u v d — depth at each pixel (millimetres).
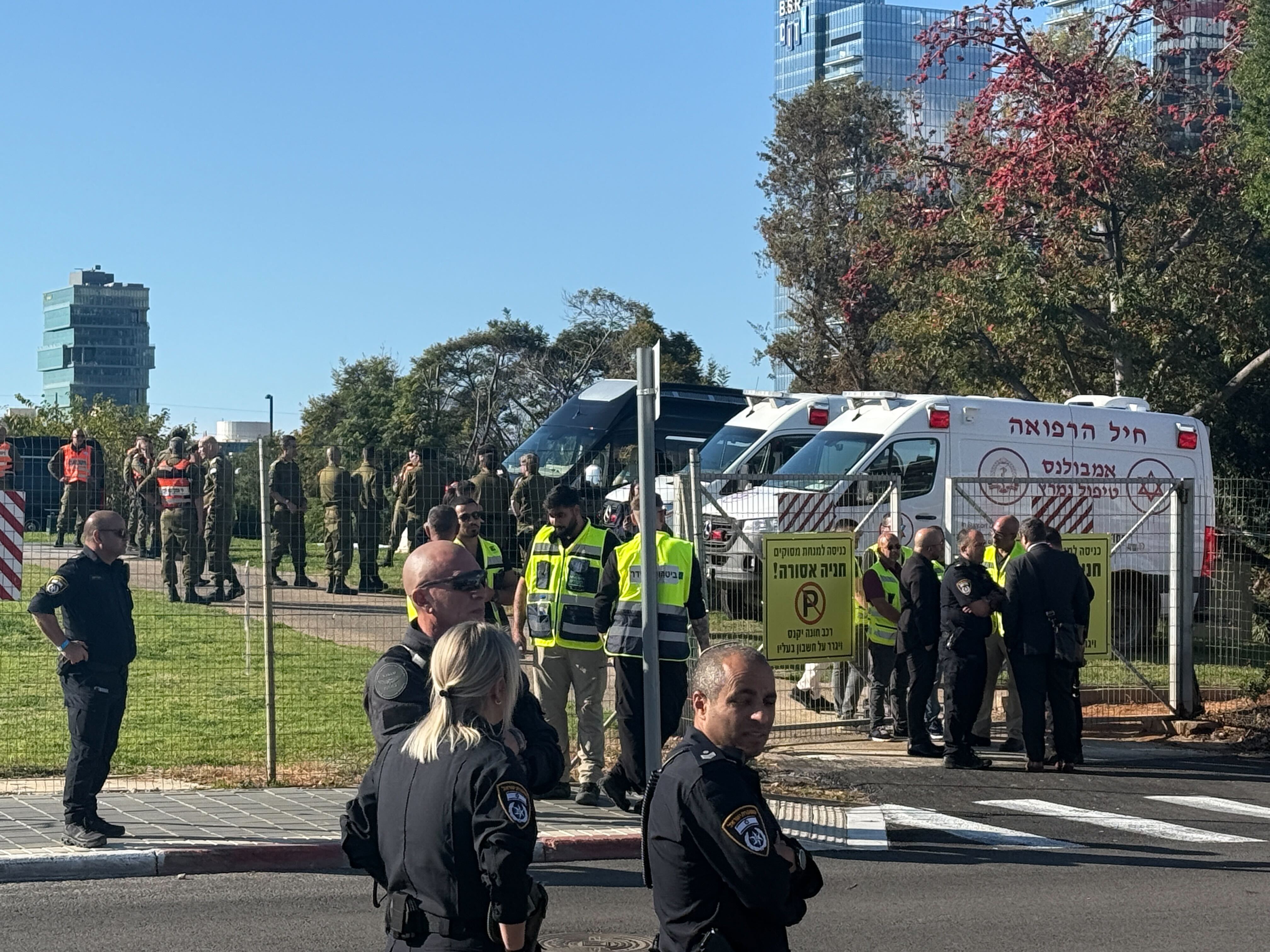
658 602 9703
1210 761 13133
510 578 10984
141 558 20266
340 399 55344
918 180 38969
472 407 62719
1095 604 14469
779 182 53656
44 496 21516
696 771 3625
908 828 9797
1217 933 7094
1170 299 31438
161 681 14516
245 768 10969
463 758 3684
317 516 19844
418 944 3650
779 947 3635
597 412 24344
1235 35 33656
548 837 8797
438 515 9344
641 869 8477
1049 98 34688
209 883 7879
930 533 12633
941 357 33438
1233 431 32500
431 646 4688
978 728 13664
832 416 20531
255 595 18750
